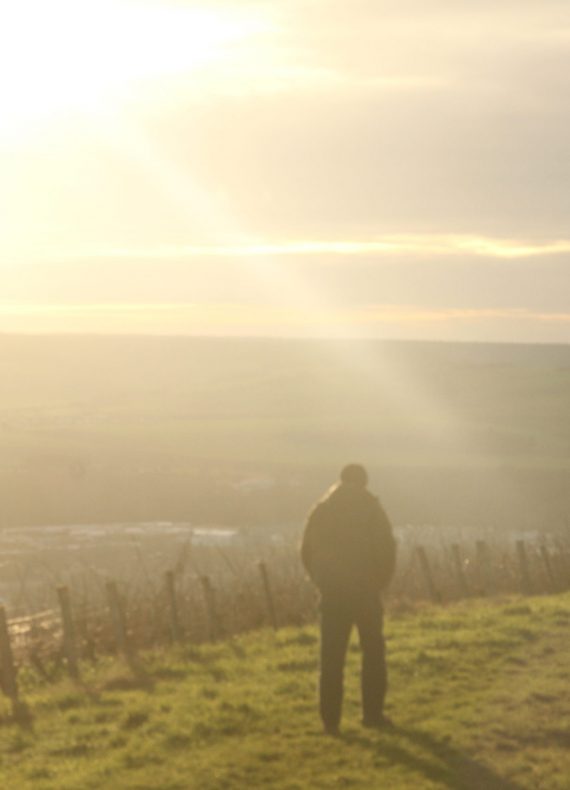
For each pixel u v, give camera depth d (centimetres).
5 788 1232
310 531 1420
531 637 1952
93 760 1324
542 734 1291
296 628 2322
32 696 1788
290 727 1396
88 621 2328
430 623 2197
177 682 1783
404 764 1205
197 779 1188
